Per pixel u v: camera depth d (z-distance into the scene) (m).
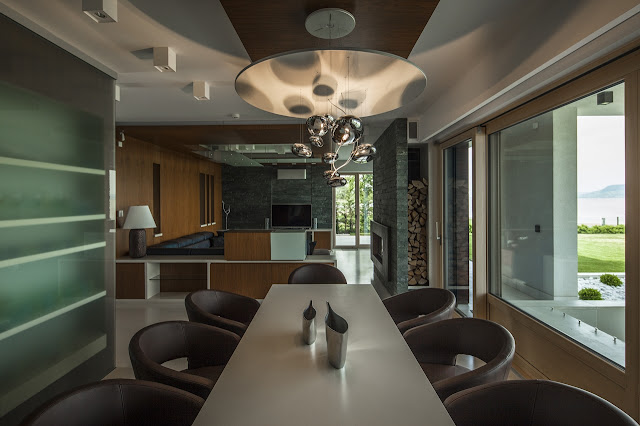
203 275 5.48
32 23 2.30
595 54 1.99
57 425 1.14
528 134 3.00
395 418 1.12
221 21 2.33
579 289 2.34
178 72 3.28
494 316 3.63
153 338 1.85
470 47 2.76
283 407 1.19
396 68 1.47
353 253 9.99
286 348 1.69
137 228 5.23
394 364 1.51
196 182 8.59
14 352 2.20
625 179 1.93
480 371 1.49
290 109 2.07
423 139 5.04
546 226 2.75
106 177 3.03
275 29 2.15
